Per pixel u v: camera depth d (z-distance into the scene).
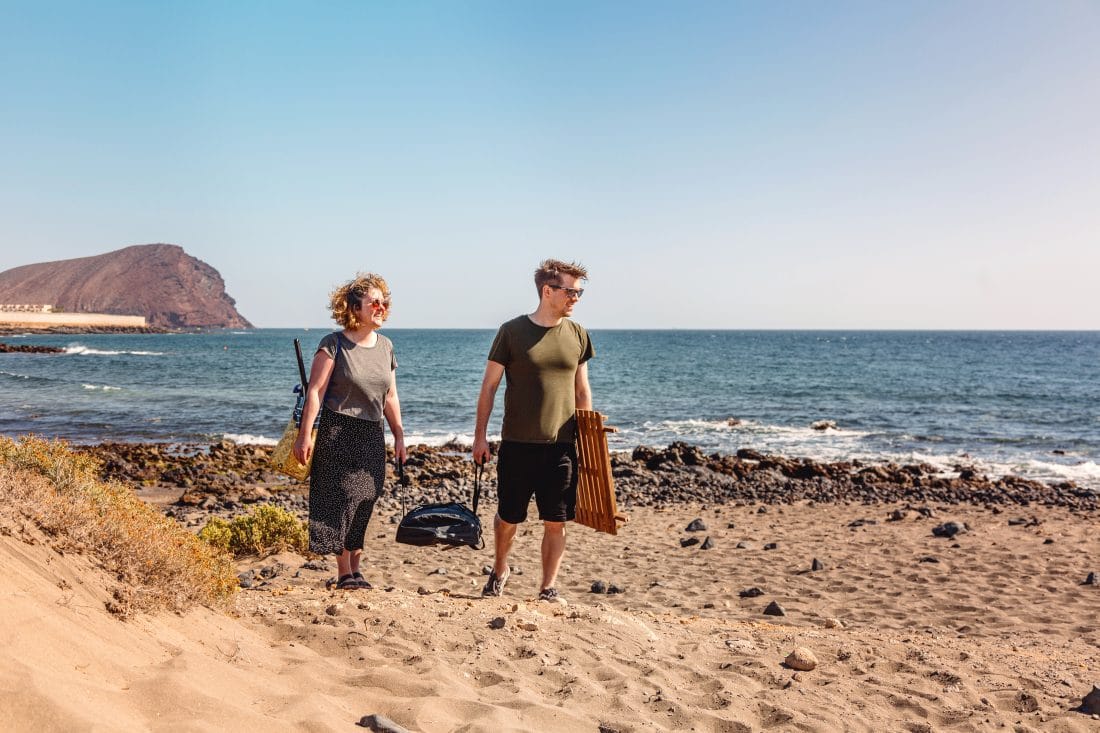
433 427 29.59
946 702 4.18
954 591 8.63
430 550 10.12
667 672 4.29
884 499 16.69
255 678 3.31
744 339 195.12
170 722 2.54
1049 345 142.25
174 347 116.69
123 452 19.88
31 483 3.82
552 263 5.32
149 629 3.35
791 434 28.48
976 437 27.80
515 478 5.46
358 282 5.31
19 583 2.93
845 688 4.30
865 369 68.38
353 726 3.03
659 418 33.28
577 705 3.70
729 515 14.26
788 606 7.97
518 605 5.13
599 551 10.55
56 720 2.16
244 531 8.97
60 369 57.88
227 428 27.52
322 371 5.17
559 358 5.36
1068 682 4.77
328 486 5.26
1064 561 10.13
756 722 3.77
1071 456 23.88
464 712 3.40
